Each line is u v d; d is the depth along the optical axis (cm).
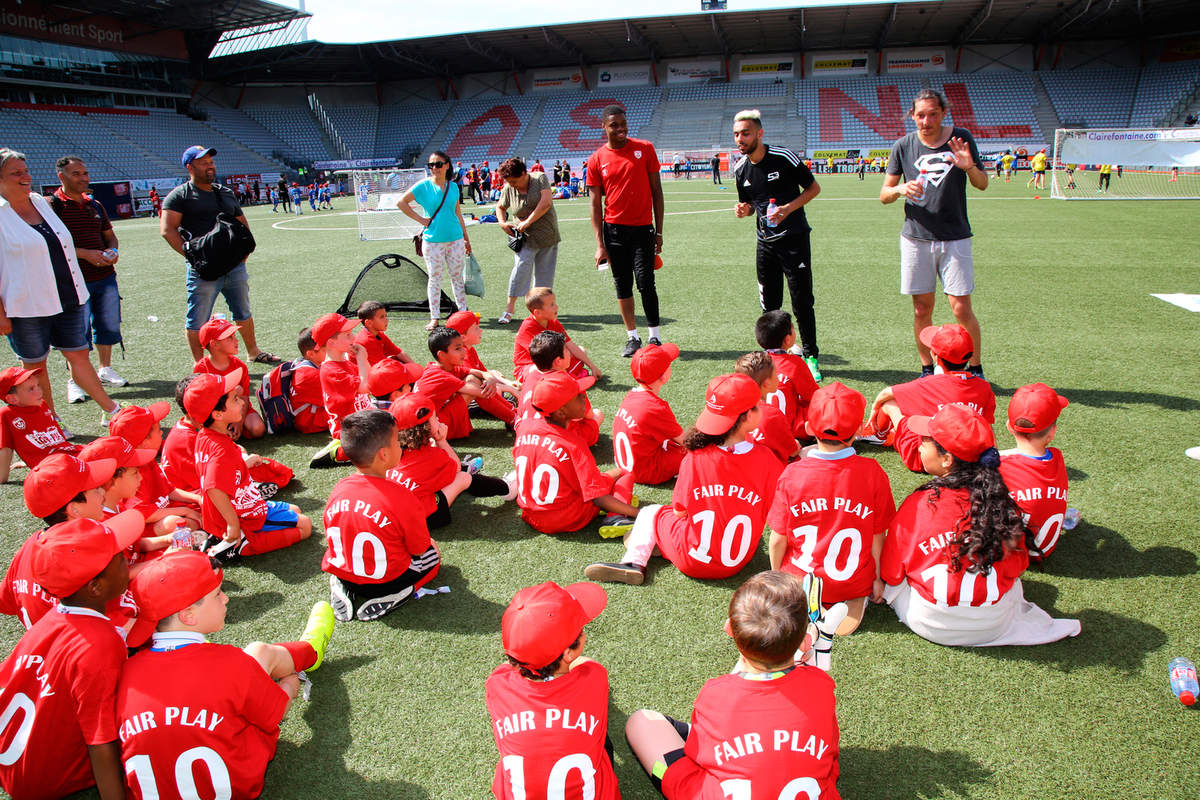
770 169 582
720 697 210
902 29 4594
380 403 498
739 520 328
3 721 234
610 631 313
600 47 5100
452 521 414
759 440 413
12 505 453
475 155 5356
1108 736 252
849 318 810
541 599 208
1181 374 593
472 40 4844
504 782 209
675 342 737
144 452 345
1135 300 848
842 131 4794
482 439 530
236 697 230
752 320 817
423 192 797
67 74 3956
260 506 385
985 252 1209
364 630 324
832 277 1042
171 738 219
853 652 296
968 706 267
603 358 690
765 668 209
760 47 5122
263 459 448
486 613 331
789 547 320
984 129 4597
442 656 305
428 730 267
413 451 383
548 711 207
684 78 5378
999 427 502
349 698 284
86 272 644
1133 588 328
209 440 373
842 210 1998
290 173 4825
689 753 218
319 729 269
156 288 1188
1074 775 237
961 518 281
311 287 1132
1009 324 761
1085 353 657
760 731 201
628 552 354
